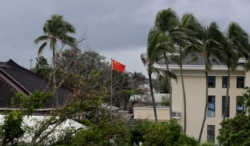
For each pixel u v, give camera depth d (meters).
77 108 14.44
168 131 24.98
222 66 64.94
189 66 65.50
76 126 15.86
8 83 36.66
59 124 14.70
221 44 52.06
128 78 52.50
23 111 14.32
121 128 15.16
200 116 65.88
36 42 58.00
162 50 47.31
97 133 14.58
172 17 51.31
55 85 15.81
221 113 65.62
